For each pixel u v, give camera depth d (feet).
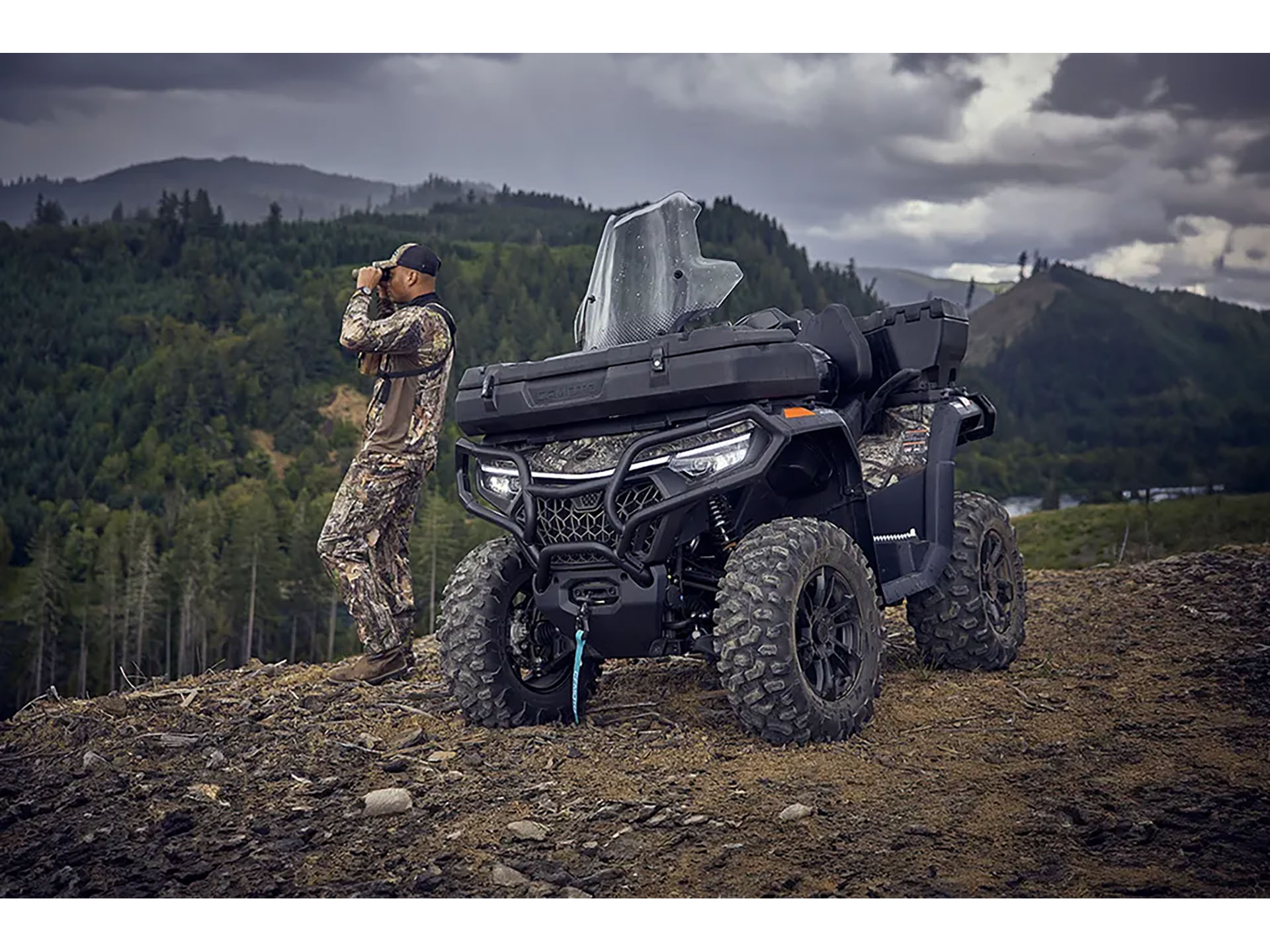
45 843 10.62
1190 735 12.70
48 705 16.47
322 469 622.54
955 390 17.83
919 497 16.69
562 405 13.14
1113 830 9.60
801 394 12.73
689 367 12.50
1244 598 21.49
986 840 9.55
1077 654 17.99
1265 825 9.59
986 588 17.12
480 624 14.02
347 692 16.78
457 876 9.34
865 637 13.29
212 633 379.14
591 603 13.29
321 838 10.44
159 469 600.80
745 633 12.23
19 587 430.20
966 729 13.37
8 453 613.11
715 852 9.50
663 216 14.56
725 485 12.34
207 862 9.95
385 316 18.21
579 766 12.28
